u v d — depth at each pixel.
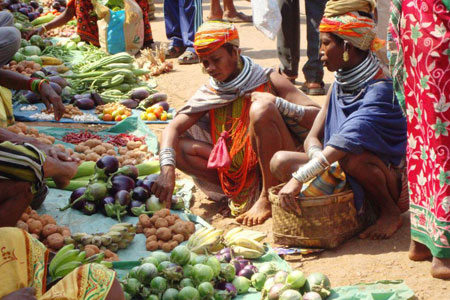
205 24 4.88
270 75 5.08
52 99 5.13
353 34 4.18
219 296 3.61
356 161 4.18
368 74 4.31
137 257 4.14
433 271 3.79
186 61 9.57
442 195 3.69
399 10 3.79
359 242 4.36
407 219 4.62
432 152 3.71
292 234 4.29
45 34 9.96
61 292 2.83
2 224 3.51
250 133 4.74
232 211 5.04
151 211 4.61
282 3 7.94
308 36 7.72
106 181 4.73
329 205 4.19
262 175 4.84
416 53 3.70
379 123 4.20
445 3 3.52
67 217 4.62
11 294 2.65
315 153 4.23
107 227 4.48
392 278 3.83
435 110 3.63
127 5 9.70
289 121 4.91
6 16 5.15
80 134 6.37
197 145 5.04
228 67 4.87
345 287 3.65
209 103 4.97
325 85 8.35
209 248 4.07
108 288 2.86
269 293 3.55
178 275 3.59
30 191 3.59
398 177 4.41
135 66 9.12
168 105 7.48
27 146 3.55
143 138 6.41
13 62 8.15
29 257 2.86
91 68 8.30
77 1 9.87
